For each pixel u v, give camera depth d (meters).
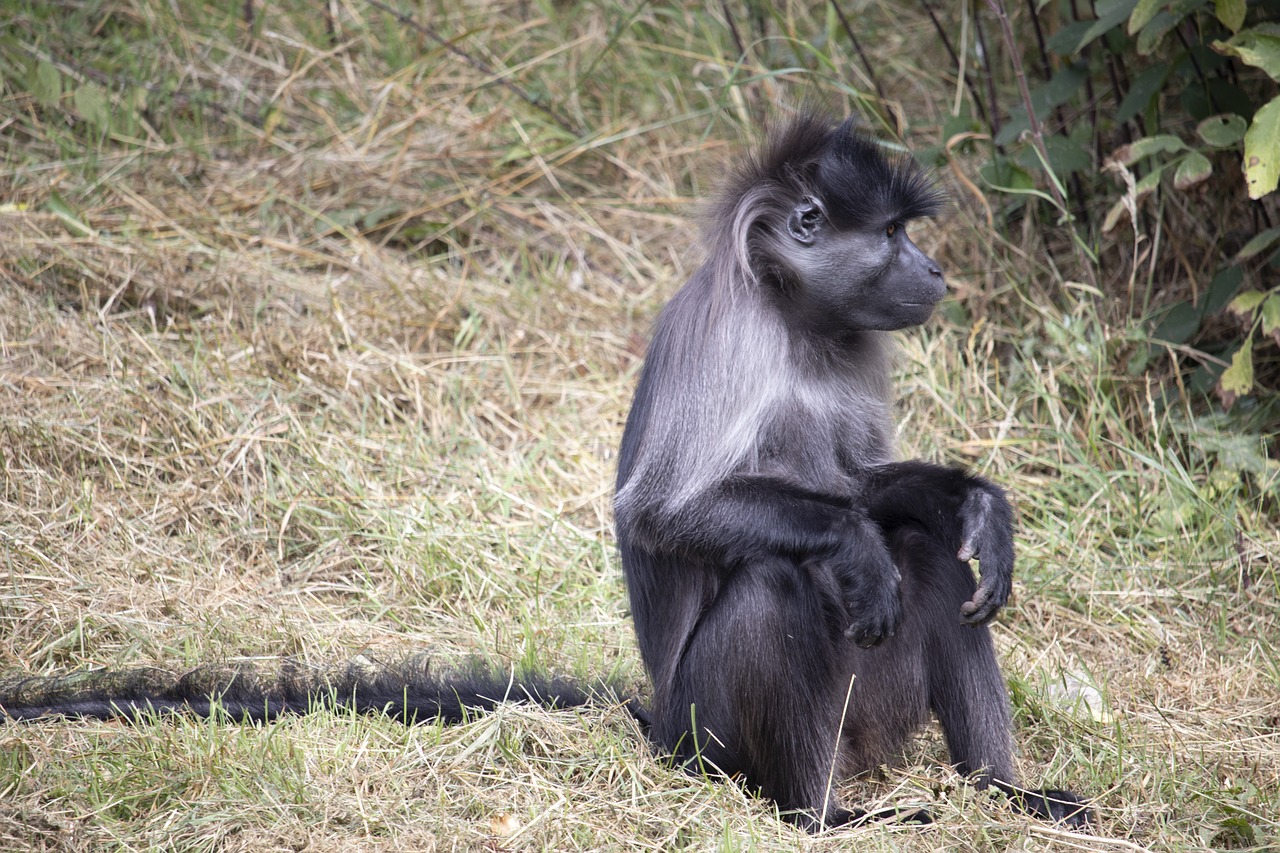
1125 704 9.25
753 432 7.83
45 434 11.40
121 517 11.05
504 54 17.75
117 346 12.61
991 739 8.16
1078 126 14.48
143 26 17.50
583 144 16.66
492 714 8.41
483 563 10.95
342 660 9.48
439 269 15.30
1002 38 16.55
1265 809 7.74
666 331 8.15
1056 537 11.32
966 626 8.16
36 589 9.97
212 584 10.50
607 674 9.44
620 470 8.45
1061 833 7.39
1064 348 12.85
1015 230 14.60
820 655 7.68
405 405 13.12
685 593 8.16
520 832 7.19
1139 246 13.95
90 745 8.03
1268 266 13.39
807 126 8.56
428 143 16.58
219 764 7.71
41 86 15.56
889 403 8.96
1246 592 10.70
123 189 15.04
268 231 15.12
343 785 7.62
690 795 7.69
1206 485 11.72
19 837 6.99
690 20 17.88
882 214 8.30
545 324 14.44
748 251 8.33
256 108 16.97
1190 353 12.38
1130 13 12.08
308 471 11.86
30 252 13.44
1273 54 10.93
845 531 7.58
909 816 7.71
